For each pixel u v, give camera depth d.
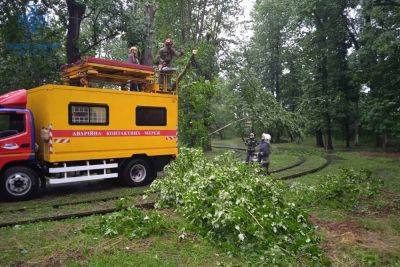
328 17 32.12
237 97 21.66
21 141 10.87
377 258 6.29
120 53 27.86
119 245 6.59
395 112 26.16
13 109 10.84
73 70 12.55
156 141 13.50
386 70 25.95
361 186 11.95
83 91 11.70
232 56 24.50
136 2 18.58
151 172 13.56
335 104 32.69
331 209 9.59
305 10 30.53
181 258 6.11
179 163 11.34
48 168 11.38
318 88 34.41
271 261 5.89
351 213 9.34
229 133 55.84
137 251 6.33
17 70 17.44
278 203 8.07
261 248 6.33
